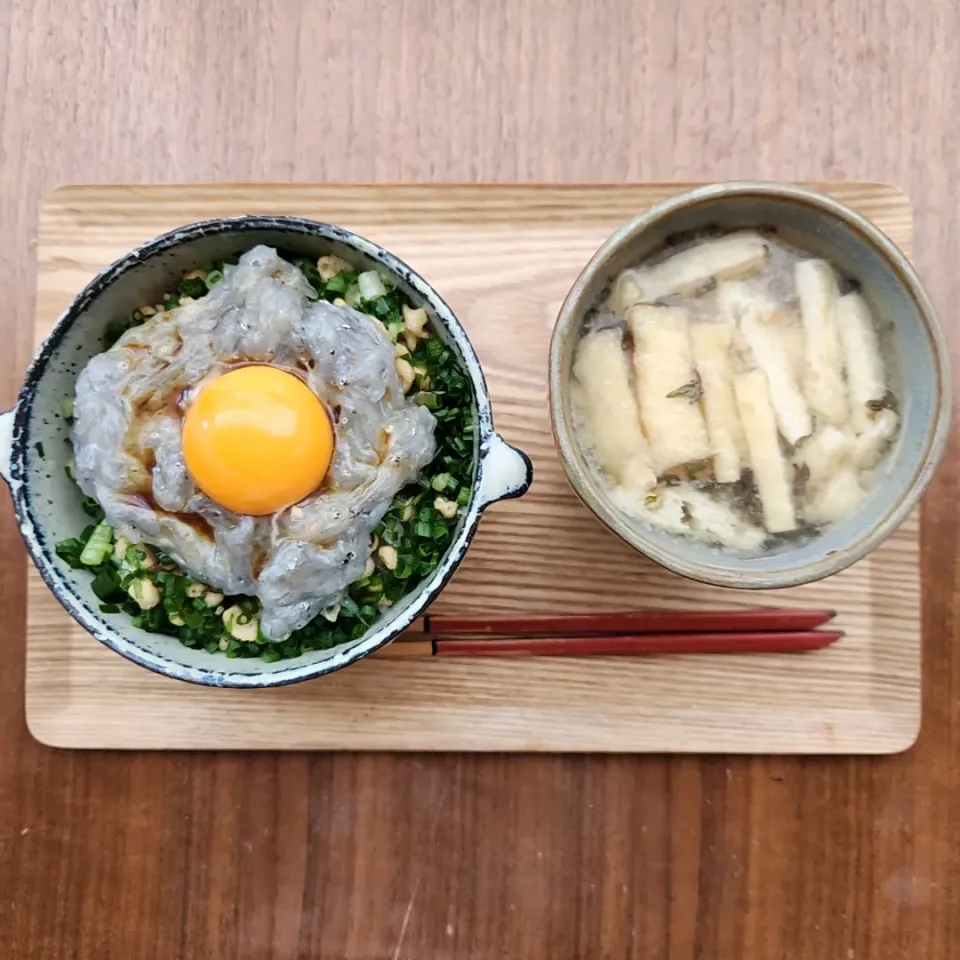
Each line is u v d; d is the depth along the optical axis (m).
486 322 0.36
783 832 0.38
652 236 0.32
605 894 0.37
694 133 0.38
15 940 0.38
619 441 0.32
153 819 0.38
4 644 0.38
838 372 0.32
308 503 0.31
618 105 0.38
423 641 0.36
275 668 0.31
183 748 0.37
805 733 0.36
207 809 0.38
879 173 0.38
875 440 0.32
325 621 0.33
